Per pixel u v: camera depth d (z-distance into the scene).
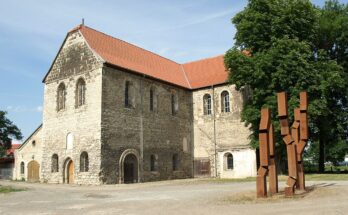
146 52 42.38
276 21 33.19
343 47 38.47
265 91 32.66
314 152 61.41
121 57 36.66
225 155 39.50
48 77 37.25
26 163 42.94
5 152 56.34
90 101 32.84
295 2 33.88
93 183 31.20
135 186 28.95
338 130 37.72
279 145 32.34
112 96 33.03
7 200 20.36
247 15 34.59
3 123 57.91
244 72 33.16
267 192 18.28
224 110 40.53
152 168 36.53
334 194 17.12
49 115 36.44
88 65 33.59
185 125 41.44
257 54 33.50
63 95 36.03
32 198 21.11
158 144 37.34
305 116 19.19
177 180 36.59
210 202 16.75
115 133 32.75
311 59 34.84
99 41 35.97
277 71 31.73
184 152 40.69
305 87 31.75
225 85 40.41
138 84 36.06
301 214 12.48
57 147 35.09
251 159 37.47
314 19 34.62
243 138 38.41
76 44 35.16
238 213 13.39
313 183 23.86
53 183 34.34
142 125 35.72
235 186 25.25
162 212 14.49
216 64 44.53
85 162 32.72
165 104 39.09
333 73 32.84
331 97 37.25
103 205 17.31
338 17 37.66
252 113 33.56
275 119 31.89
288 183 17.23
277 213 12.97
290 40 32.19
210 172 40.22
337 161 62.09
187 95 42.44
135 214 14.27
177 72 44.62
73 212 15.36
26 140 43.28
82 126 33.16
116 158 32.53
